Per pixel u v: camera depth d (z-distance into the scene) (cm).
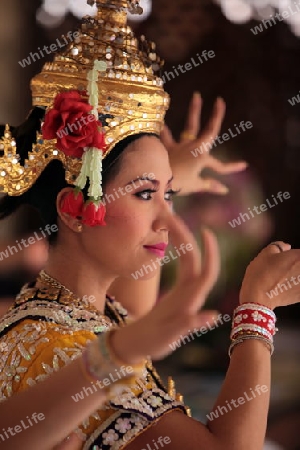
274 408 722
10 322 329
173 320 240
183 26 973
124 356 250
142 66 350
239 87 997
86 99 334
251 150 1006
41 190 350
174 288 245
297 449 683
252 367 318
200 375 757
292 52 1002
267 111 1005
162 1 962
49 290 343
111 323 346
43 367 303
